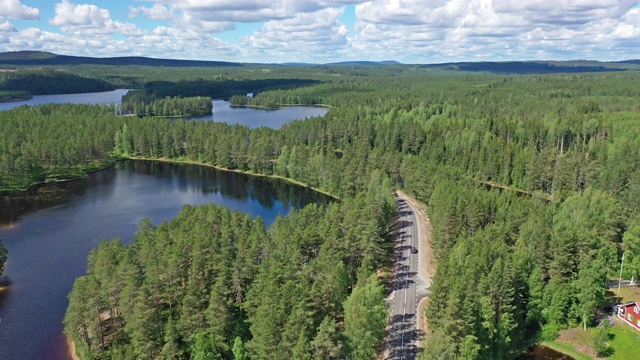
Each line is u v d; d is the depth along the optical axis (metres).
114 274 104.75
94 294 100.69
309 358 82.06
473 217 137.88
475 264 100.00
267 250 119.06
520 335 107.19
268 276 98.81
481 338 92.69
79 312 99.12
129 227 182.62
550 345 106.31
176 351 92.25
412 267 134.75
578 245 113.25
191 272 105.69
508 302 100.19
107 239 169.88
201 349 89.31
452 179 190.88
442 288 95.69
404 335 101.81
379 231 133.75
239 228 133.38
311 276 106.69
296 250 111.44
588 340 106.62
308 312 88.62
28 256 155.12
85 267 147.00
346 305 94.25
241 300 111.88
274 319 86.56
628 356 101.50
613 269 131.50
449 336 85.31
